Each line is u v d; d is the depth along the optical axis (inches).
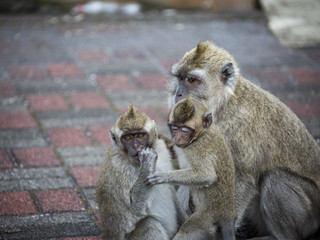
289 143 375.2
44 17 818.8
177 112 333.1
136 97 607.8
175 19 815.7
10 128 543.5
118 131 343.6
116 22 805.2
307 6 834.2
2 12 829.2
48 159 490.9
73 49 721.6
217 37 750.5
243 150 367.2
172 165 361.1
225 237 339.0
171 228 361.1
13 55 700.7
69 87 627.8
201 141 334.6
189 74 380.8
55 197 432.8
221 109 374.0
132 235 343.6
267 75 649.0
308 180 377.4
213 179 332.2
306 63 684.1
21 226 393.1
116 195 348.2
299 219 371.9
